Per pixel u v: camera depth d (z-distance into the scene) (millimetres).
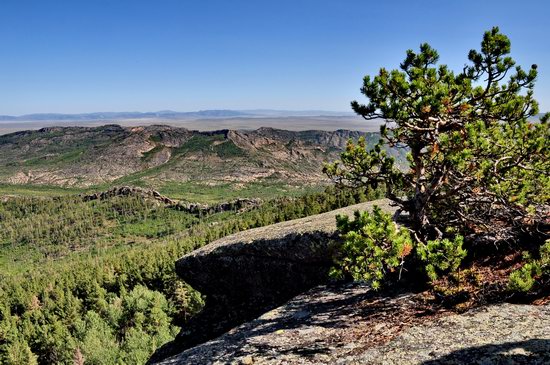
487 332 8562
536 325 8438
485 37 11477
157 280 114312
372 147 14625
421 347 8602
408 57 12336
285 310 15164
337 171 15078
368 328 10961
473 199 13109
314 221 22984
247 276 22453
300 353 10258
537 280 10719
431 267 11109
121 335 84500
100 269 132375
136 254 156750
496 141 12219
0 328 95438
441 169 12414
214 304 24281
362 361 8672
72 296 114188
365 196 78438
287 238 20625
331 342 10555
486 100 12125
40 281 152750
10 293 142875
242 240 22969
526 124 12359
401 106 11469
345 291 15367
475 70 11953
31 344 91375
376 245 10859
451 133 12008
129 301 85875
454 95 11672
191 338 22938
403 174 14242
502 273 11727
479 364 7312
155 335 69625
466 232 14180
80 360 64312
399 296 12805
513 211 12883
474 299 10914
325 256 19219
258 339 12328
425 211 13594
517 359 7176
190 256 24906
